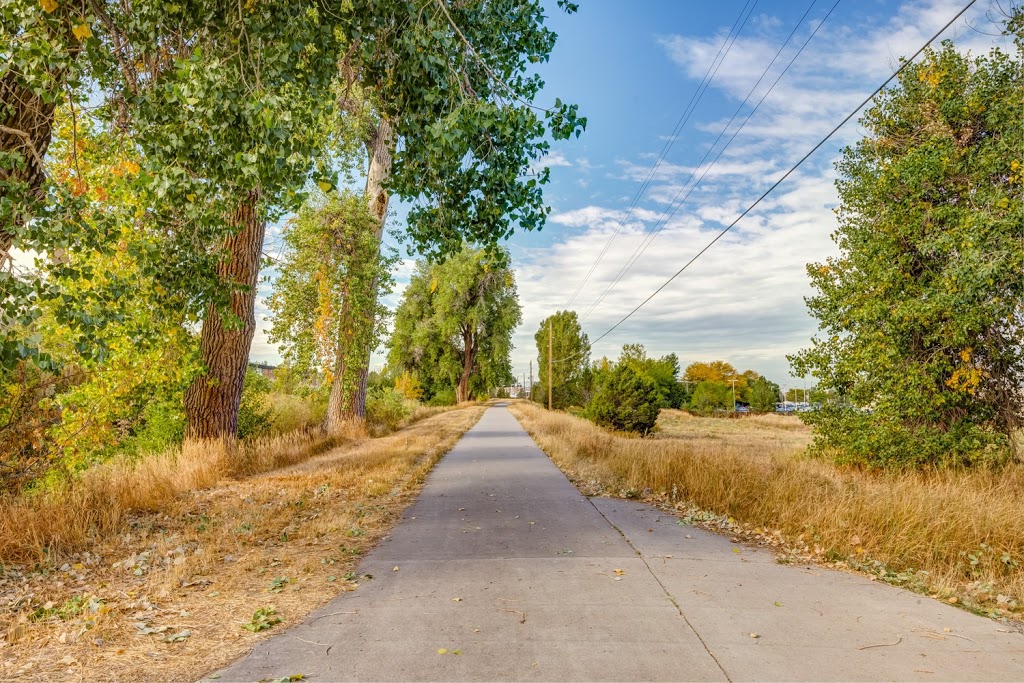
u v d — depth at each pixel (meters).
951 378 13.70
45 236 5.43
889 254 14.50
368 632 4.48
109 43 6.42
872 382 14.95
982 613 5.12
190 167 6.50
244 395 20.20
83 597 5.40
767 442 27.84
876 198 15.02
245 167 5.92
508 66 8.23
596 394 31.77
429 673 3.77
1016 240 11.78
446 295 51.78
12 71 5.71
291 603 5.18
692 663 3.91
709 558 6.61
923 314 13.30
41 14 5.36
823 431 15.62
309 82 6.50
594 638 4.34
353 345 23.27
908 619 4.78
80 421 11.09
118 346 10.95
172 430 15.80
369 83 7.75
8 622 4.84
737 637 4.36
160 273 8.31
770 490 9.27
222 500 10.30
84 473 11.22
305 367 22.11
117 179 7.36
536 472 14.08
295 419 25.12
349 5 6.89
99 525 8.15
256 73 6.03
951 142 14.56
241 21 6.07
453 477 13.29
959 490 9.48
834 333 16.03
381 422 29.19
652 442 21.53
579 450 17.22
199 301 8.71
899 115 15.85
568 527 8.18
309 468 14.80
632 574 5.96
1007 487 11.55
